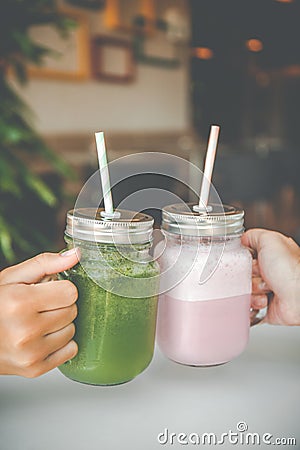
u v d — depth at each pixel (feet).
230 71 20.84
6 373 2.19
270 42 20.42
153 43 17.33
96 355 2.31
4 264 7.21
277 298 2.85
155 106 17.71
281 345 2.86
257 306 2.86
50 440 2.01
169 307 2.53
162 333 2.58
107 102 16.07
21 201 7.45
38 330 2.11
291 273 2.75
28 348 2.10
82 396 2.32
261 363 2.65
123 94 16.56
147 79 17.31
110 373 2.33
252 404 2.28
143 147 17.13
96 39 15.35
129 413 2.19
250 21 19.58
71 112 15.06
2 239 6.64
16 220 7.15
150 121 17.58
